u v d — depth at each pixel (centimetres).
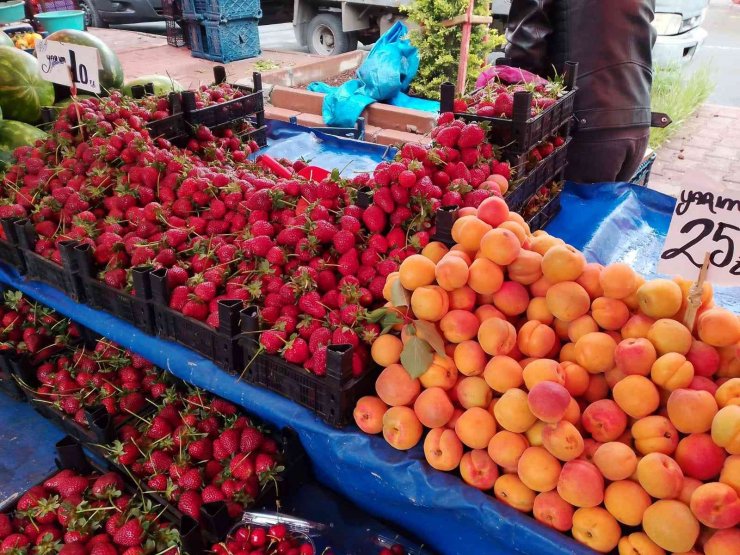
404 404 187
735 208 165
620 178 421
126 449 239
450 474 182
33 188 291
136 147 284
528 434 171
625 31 359
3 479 261
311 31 1049
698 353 163
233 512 216
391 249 225
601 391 177
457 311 185
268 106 666
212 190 262
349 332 193
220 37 966
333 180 243
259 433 233
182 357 226
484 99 323
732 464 145
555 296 178
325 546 210
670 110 746
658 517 147
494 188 260
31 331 299
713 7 1773
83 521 212
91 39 440
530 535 164
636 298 176
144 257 235
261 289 217
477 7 633
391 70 620
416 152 245
